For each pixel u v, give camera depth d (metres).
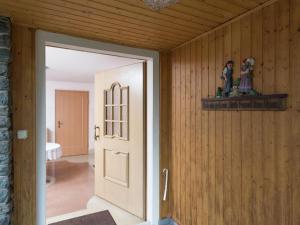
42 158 2.05
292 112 1.49
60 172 4.81
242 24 1.82
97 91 3.47
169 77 2.73
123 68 3.04
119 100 3.10
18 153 1.95
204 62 2.20
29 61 2.00
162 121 2.71
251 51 1.75
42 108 2.05
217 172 2.06
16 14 1.76
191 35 2.22
